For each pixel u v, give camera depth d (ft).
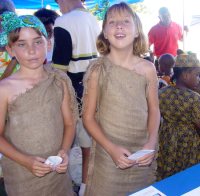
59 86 6.34
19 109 5.85
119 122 6.41
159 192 4.41
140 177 6.96
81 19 8.92
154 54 18.92
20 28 5.77
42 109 5.96
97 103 6.66
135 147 6.63
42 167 5.60
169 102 7.68
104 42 6.72
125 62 6.55
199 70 7.67
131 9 6.43
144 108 6.57
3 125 6.00
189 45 27.48
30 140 5.94
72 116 6.66
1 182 9.25
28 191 6.27
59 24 8.87
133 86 6.38
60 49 8.81
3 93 5.82
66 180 6.77
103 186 6.85
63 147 6.33
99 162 6.87
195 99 7.50
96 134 6.52
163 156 7.89
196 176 4.77
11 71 7.81
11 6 8.38
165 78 12.69
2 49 7.92
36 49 5.85
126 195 6.93
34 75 6.08
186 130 7.68
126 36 6.23
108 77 6.36
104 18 6.52
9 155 5.90
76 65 9.02
